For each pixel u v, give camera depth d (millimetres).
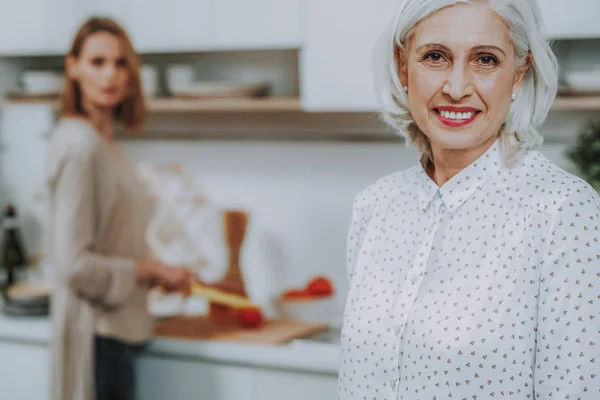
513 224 1220
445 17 1211
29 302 2932
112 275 2432
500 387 1180
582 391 1137
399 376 1263
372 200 1437
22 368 2875
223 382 2598
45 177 2449
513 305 1186
